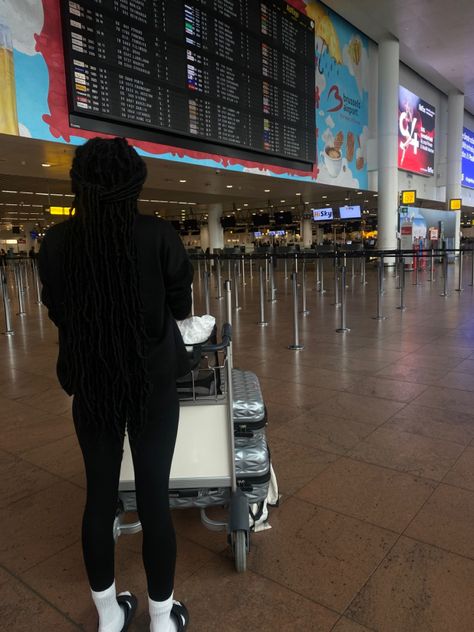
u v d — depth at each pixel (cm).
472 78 2038
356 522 215
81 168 128
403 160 1998
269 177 1363
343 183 1656
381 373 446
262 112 1097
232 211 3403
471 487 241
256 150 1091
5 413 367
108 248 126
